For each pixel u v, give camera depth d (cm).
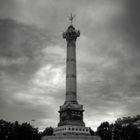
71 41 9244
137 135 12794
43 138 8200
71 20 9788
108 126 14625
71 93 8731
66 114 8531
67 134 7994
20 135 12519
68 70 8956
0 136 12488
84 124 8519
